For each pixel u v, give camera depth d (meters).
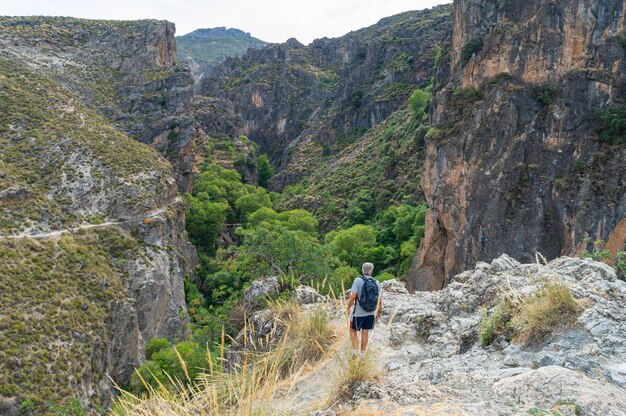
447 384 7.43
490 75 41.22
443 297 13.47
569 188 36.59
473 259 40.59
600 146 36.34
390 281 16.31
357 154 106.00
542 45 38.66
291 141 163.25
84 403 31.12
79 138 58.66
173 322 49.47
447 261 44.41
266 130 170.75
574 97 37.47
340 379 7.62
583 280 10.43
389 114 118.31
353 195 86.62
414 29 139.12
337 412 6.87
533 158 38.41
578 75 37.38
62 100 66.62
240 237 87.94
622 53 36.66
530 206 37.91
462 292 12.92
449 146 42.78
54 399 28.72
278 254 31.12
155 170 61.44
